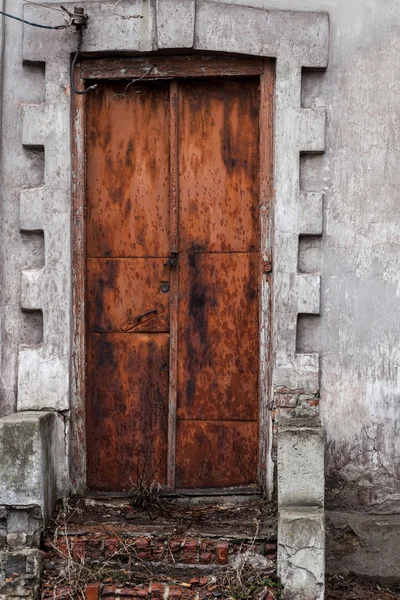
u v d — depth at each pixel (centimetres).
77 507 593
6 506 543
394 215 596
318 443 536
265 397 607
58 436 597
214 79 615
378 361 596
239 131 616
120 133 620
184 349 619
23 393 598
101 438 622
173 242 614
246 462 617
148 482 616
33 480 542
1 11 601
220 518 580
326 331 597
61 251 599
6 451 541
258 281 613
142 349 621
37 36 600
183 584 539
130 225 619
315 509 532
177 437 620
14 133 605
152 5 596
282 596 518
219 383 618
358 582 583
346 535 586
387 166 597
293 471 538
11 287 605
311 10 598
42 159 606
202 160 617
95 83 618
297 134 594
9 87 606
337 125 597
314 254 598
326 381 597
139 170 620
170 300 617
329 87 599
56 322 599
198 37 595
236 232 616
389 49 598
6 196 605
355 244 597
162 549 552
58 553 550
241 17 595
